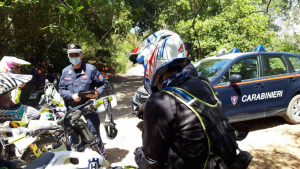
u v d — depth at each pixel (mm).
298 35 12773
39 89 6656
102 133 5289
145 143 1403
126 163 3875
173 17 14297
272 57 5281
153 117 1366
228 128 1465
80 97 3316
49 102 4145
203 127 1338
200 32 9594
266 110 4996
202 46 9406
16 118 2879
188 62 1620
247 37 9773
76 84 3432
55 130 2527
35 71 6613
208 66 5145
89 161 1900
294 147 4289
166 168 1388
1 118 2775
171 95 1396
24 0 6074
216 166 1361
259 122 5645
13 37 7449
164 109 1356
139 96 5188
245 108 4797
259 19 9641
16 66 3850
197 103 1377
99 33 13961
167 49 1508
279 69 5246
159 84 1624
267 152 4129
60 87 3533
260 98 4914
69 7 2119
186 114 1348
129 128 5551
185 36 9367
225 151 1374
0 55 7480
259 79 4941
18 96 3068
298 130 5066
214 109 1427
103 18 6871
